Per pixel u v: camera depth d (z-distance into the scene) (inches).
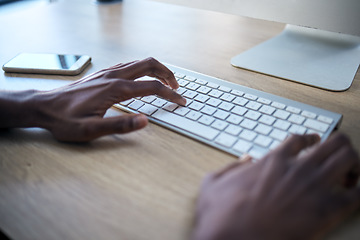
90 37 30.7
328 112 17.2
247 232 9.7
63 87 18.2
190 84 21.0
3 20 35.7
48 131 17.1
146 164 14.6
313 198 10.7
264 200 10.5
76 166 14.5
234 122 16.8
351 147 12.5
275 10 23.7
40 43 29.2
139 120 15.7
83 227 11.5
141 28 33.2
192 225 11.4
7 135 16.9
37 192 13.1
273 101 18.4
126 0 43.6
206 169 14.2
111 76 18.8
